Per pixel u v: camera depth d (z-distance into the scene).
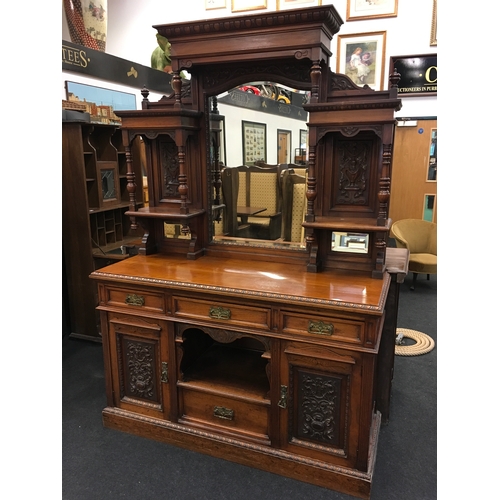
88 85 3.22
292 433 1.75
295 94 1.85
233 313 1.72
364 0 3.92
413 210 4.59
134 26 4.71
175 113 1.88
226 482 1.74
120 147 3.22
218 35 1.81
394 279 1.91
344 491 1.68
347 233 1.86
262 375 1.98
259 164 1.99
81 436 2.03
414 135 4.38
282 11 1.65
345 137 1.79
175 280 1.79
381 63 4.01
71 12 3.25
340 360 1.58
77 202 2.79
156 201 2.21
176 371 1.90
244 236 2.10
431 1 3.77
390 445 1.96
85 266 2.90
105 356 2.03
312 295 1.59
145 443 1.99
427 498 1.65
